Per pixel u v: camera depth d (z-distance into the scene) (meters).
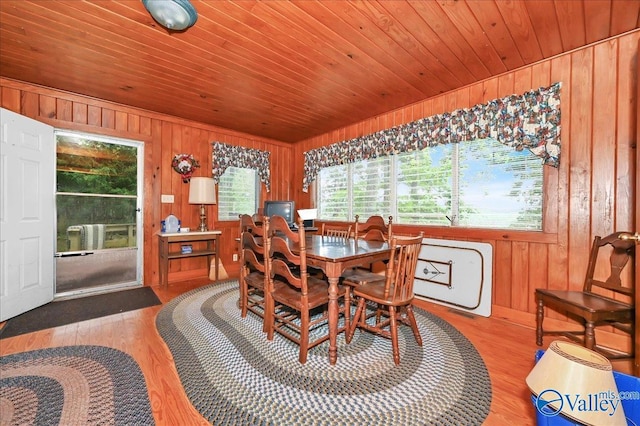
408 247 1.87
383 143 3.50
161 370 1.70
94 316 2.54
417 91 2.89
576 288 2.17
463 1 1.64
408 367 1.75
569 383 0.98
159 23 1.80
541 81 2.31
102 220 3.34
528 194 2.44
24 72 2.53
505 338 2.16
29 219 2.67
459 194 2.88
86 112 3.13
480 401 1.44
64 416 1.31
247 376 1.65
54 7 1.69
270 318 2.12
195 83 2.73
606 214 2.04
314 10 1.72
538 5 1.67
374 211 3.74
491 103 2.55
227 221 4.34
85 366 1.73
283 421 1.31
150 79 2.65
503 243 2.55
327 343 2.07
